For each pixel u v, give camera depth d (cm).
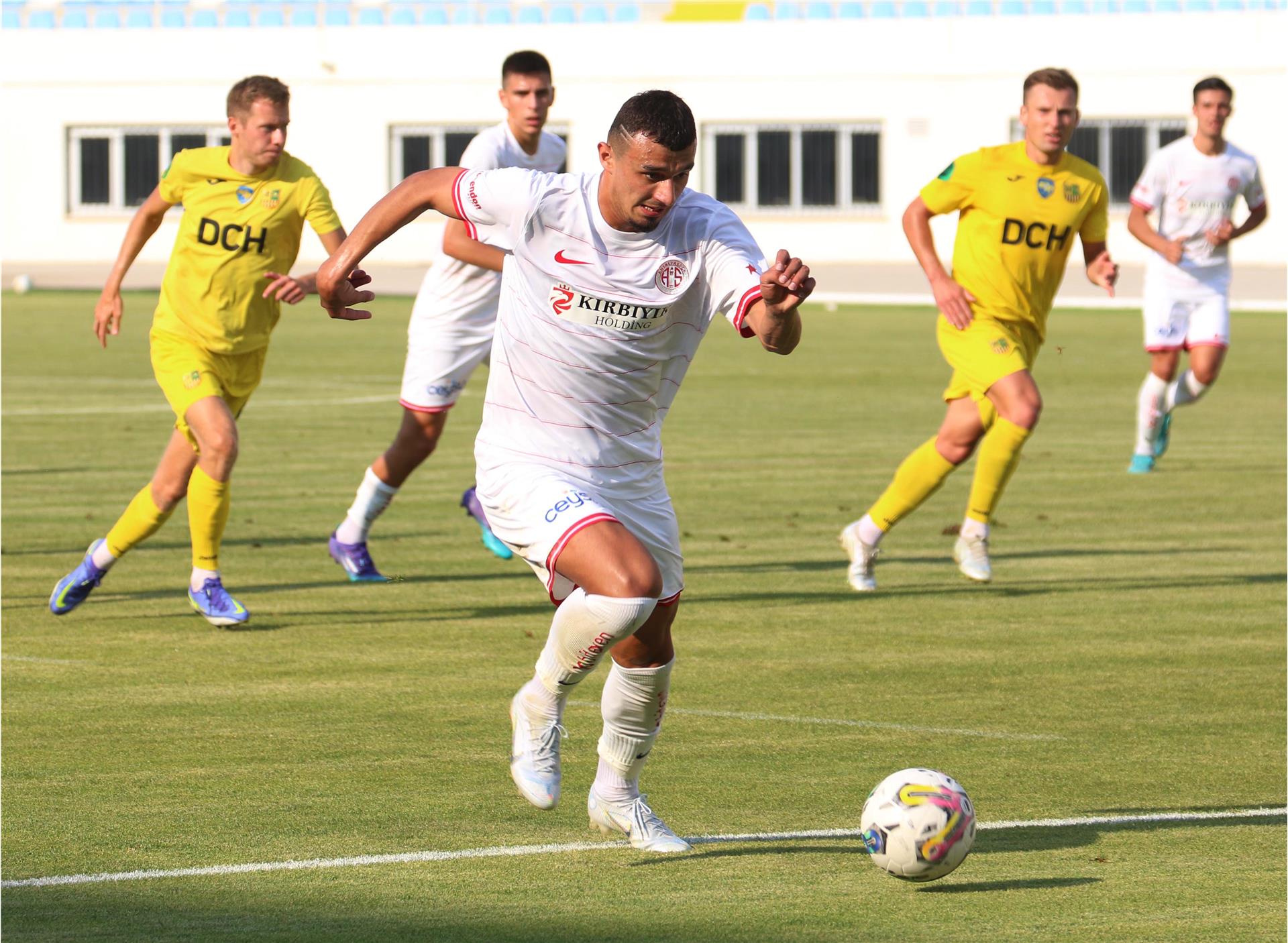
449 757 1841
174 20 14362
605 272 1495
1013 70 13425
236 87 2445
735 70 13788
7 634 2427
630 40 13850
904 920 1359
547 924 1341
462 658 2303
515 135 2961
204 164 2466
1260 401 5816
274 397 5700
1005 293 2748
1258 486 3950
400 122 14125
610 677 1541
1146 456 4181
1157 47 13150
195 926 1332
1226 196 4094
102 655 2306
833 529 3362
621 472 1559
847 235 13788
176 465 2444
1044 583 2864
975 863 1509
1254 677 2228
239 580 2830
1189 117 13138
